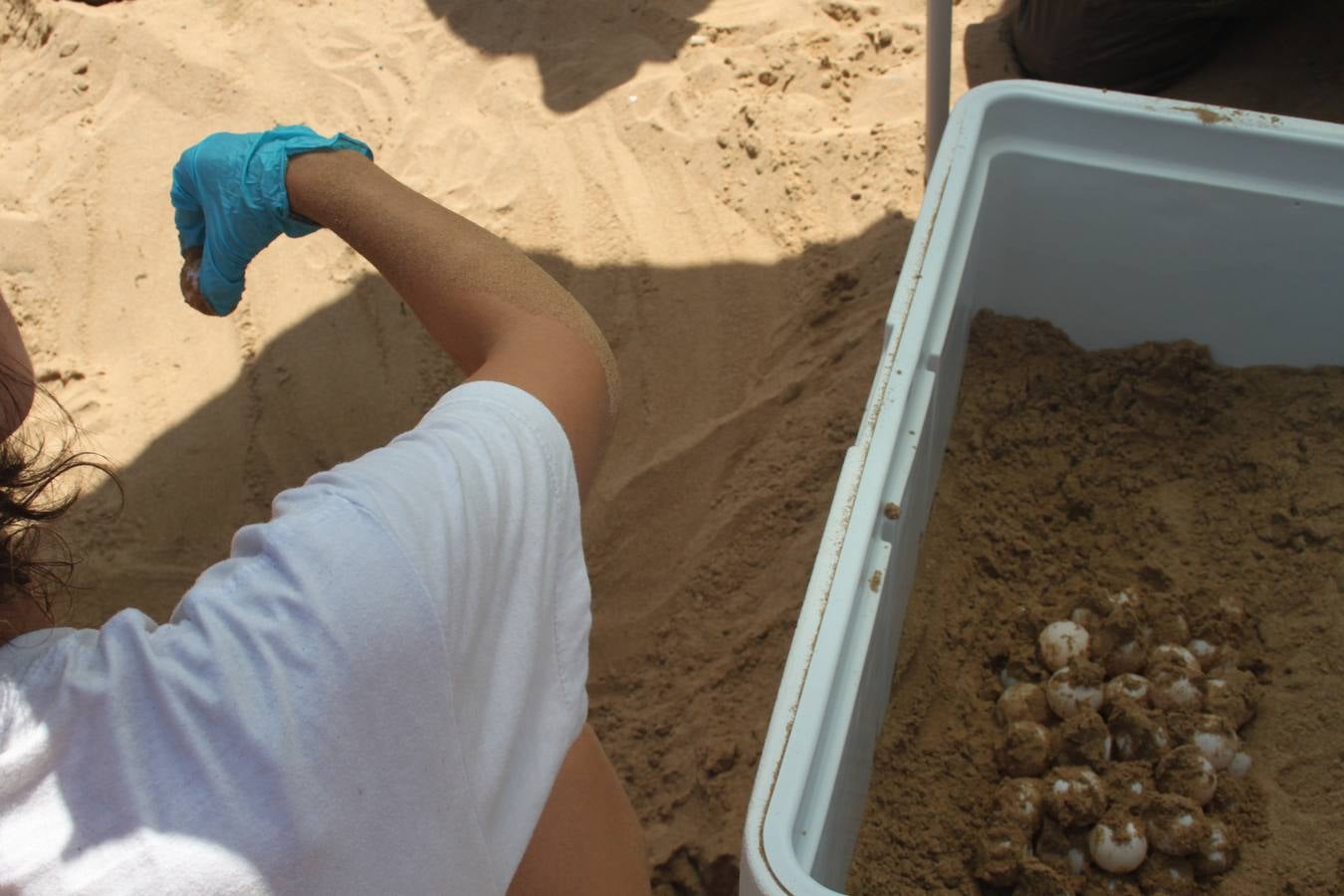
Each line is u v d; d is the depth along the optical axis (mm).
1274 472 1985
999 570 1993
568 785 896
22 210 3361
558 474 785
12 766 597
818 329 2680
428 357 2830
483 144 3273
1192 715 1698
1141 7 2775
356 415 2754
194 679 616
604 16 3543
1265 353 2074
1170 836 1577
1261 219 1885
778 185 2982
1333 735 1691
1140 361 2125
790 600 2180
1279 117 1838
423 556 661
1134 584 1942
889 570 1510
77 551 2578
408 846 658
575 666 817
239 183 1139
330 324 2945
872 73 3207
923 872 1679
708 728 2057
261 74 3611
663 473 2484
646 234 2971
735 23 3381
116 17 3748
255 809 607
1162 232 1978
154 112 3557
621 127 3229
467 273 945
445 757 669
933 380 1685
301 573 634
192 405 2842
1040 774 1719
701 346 2713
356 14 3738
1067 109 1924
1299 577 1878
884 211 2857
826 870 1378
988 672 1891
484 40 3566
